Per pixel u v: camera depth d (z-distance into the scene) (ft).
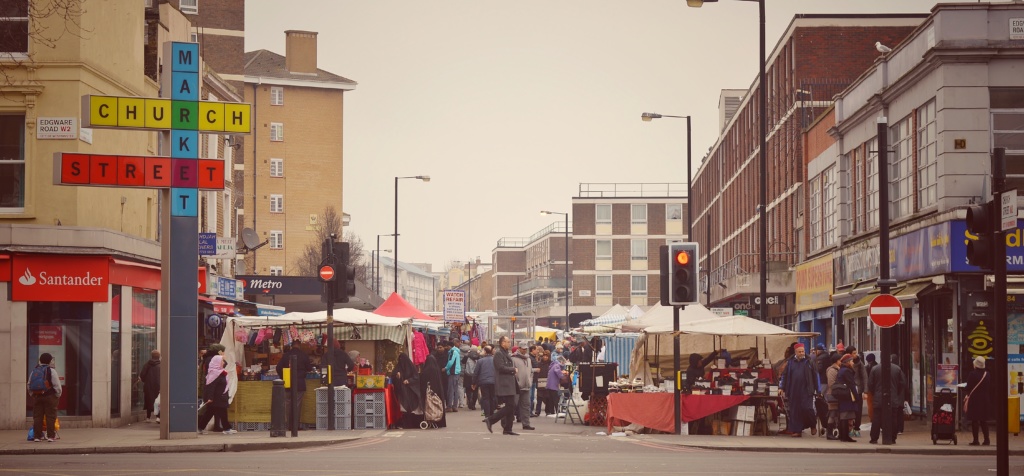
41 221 86.22
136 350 94.43
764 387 84.48
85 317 86.22
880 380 77.25
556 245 447.83
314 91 327.47
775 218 180.86
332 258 83.66
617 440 77.71
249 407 85.56
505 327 378.32
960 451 70.33
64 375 85.87
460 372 125.29
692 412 83.61
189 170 75.61
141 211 101.81
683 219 400.06
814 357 98.27
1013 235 86.43
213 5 278.67
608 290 398.01
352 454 64.80
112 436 77.05
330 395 84.48
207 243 109.19
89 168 74.02
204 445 68.44
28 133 86.28
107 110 74.59
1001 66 90.22
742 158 223.10
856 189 123.44
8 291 84.58
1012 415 81.71
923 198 97.96
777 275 160.45
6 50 86.48
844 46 166.81
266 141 321.93
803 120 152.87
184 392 74.79
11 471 52.70
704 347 105.81
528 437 79.71
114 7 94.27
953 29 90.48
